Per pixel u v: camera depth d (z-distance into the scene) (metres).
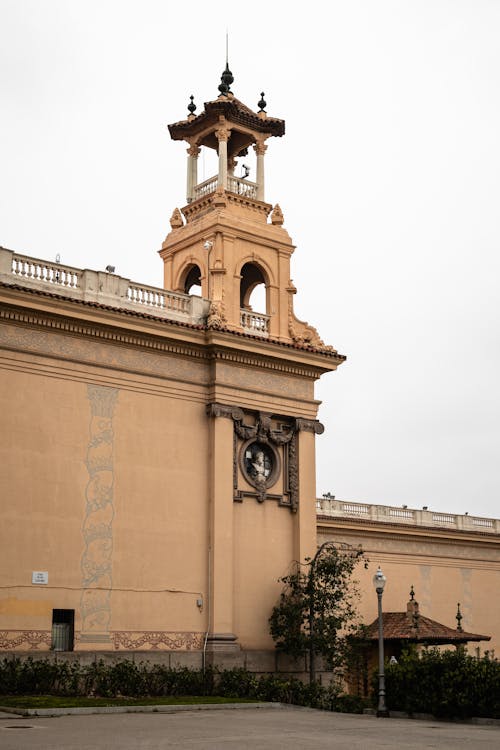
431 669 33.03
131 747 19.98
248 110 45.16
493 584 58.84
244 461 40.62
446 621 55.47
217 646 37.44
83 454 35.94
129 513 36.72
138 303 39.00
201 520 38.75
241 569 39.50
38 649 33.53
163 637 36.62
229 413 39.97
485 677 31.61
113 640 35.34
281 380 42.47
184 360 39.75
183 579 37.66
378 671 35.75
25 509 34.12
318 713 32.66
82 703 29.58
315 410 43.38
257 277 46.94
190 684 36.25
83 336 36.78
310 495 42.16
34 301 35.06
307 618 39.47
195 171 46.34
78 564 35.00
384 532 53.41
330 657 39.41
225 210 43.44
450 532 56.31
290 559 41.22
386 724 28.97
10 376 34.69
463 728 28.61
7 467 34.00
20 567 33.62
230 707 32.47
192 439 39.25
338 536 51.53
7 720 25.67
